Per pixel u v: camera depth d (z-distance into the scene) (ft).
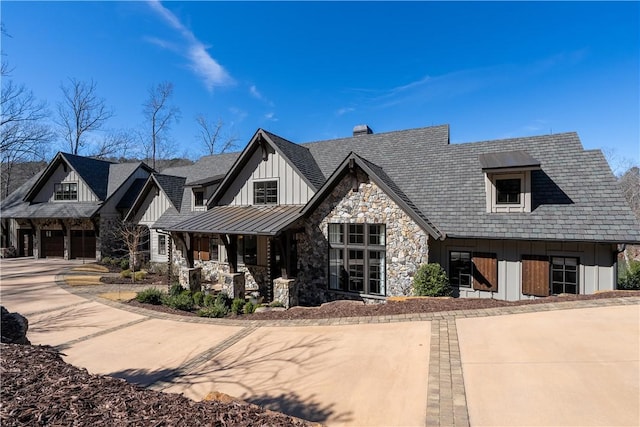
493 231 40.91
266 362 23.20
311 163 59.98
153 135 163.22
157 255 80.12
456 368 19.80
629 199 124.67
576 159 45.29
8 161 126.21
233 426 11.80
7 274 69.87
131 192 95.20
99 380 15.48
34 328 34.81
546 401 15.88
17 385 14.33
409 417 15.52
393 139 61.62
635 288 48.96
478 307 31.40
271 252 52.75
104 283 63.00
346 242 47.03
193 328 32.83
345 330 28.30
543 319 26.58
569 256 38.75
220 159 88.99
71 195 94.84
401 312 31.81
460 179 48.80
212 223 52.26
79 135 150.10
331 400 17.49
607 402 15.47
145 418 12.14
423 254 41.88
